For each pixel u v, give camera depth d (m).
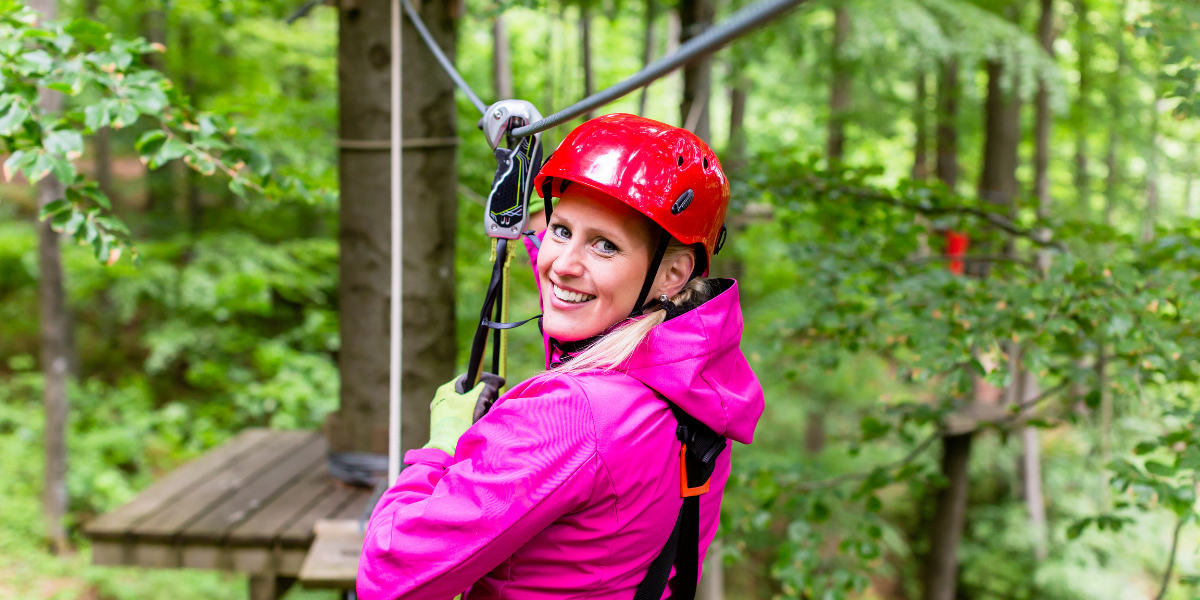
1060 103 6.66
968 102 9.68
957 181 11.38
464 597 1.18
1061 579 8.08
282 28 8.35
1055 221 3.47
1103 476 8.18
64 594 7.53
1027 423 3.22
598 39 10.35
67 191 2.39
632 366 1.09
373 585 1.08
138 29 8.28
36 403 10.08
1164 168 9.14
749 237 8.20
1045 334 2.75
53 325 8.20
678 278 1.16
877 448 8.66
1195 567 7.33
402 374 3.44
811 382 8.77
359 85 3.29
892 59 8.38
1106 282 2.73
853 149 10.82
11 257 11.12
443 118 3.35
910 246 3.67
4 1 2.34
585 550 1.07
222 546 3.45
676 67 0.71
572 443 1.02
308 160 6.23
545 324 1.16
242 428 10.25
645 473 1.06
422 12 3.25
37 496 8.72
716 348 1.10
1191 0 2.66
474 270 6.19
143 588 7.70
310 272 9.55
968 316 2.88
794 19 6.77
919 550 9.47
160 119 2.51
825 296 3.54
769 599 8.84
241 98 5.24
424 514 1.05
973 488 9.75
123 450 9.47
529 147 1.28
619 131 1.11
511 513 1.01
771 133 12.43
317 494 3.81
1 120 2.16
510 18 7.68
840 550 3.45
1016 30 6.83
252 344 10.06
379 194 3.35
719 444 1.14
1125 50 8.57
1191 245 2.84
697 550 1.18
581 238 1.11
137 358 11.34
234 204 9.80
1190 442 2.48
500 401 1.11
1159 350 2.51
